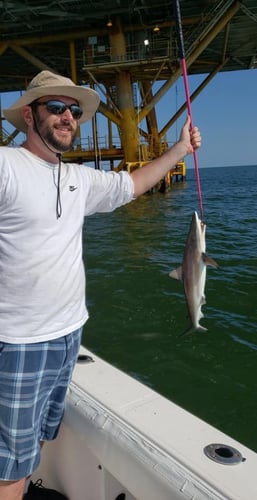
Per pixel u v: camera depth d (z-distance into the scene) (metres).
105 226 18.69
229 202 28.00
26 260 1.99
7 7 21.95
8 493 2.12
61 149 2.08
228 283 8.80
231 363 5.52
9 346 2.03
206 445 1.86
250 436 4.17
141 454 1.87
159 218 20.19
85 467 2.30
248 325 6.62
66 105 2.09
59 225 2.06
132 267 10.52
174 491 1.67
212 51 32.16
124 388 2.38
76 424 2.23
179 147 2.73
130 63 25.48
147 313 7.23
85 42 27.59
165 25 26.12
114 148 30.16
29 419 2.09
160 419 2.07
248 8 24.44
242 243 13.62
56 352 2.12
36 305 2.03
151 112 34.12
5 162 1.93
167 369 5.42
